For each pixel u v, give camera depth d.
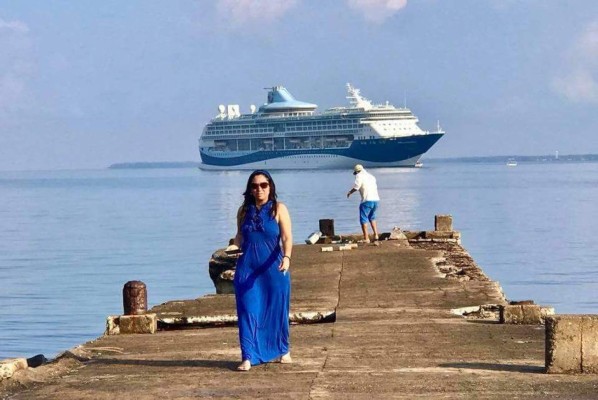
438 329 11.92
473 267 20.33
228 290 20.72
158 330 13.03
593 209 81.19
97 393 8.48
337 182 142.25
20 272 40.88
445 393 8.14
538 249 47.59
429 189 123.38
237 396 8.20
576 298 30.62
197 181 185.12
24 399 8.30
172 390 8.52
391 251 23.27
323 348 10.61
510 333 11.50
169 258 45.50
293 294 16.14
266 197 9.60
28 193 146.75
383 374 9.01
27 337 23.98
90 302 30.70
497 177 181.75
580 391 8.11
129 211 90.19
